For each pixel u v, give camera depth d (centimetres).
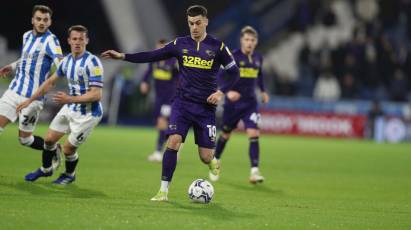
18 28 10338
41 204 2580
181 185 3547
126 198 2892
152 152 5697
